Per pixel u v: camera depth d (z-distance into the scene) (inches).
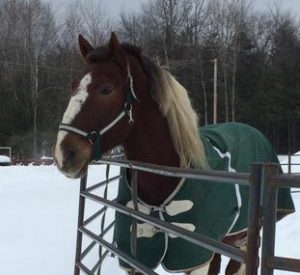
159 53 1723.7
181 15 1811.0
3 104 1499.8
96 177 632.4
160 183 133.0
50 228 323.0
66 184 583.5
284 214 177.8
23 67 1574.8
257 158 170.7
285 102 1772.9
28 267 233.8
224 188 139.6
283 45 1902.1
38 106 1482.5
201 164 138.5
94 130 127.0
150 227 135.9
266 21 1957.4
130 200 144.7
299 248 261.4
